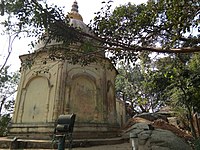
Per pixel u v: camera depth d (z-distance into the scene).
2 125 19.14
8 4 5.35
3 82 20.20
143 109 26.80
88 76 14.41
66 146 9.95
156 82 10.08
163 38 6.56
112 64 7.80
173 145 9.05
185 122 18.73
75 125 12.60
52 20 5.86
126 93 29.06
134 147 6.07
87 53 7.03
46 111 13.00
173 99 13.59
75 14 18.50
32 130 12.70
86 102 13.77
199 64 9.78
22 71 15.18
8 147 10.45
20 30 6.46
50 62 14.34
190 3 4.74
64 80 13.55
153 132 10.12
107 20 6.56
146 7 6.27
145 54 7.66
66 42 6.56
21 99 14.23
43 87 14.03
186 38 6.02
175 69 8.98
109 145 11.03
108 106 14.88
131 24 6.33
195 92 8.11
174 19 4.79
